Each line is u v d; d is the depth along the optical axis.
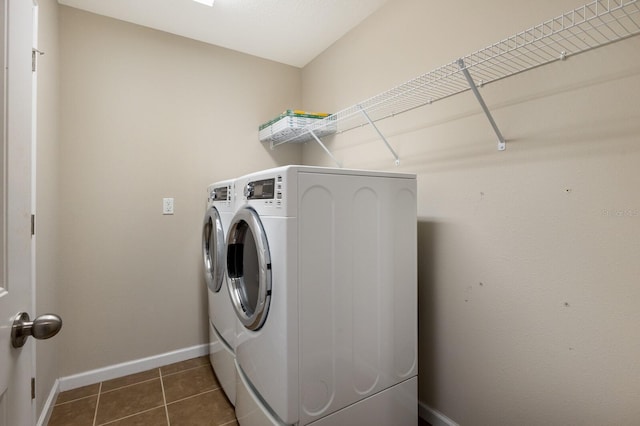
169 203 2.33
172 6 2.04
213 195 2.07
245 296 1.56
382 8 2.01
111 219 2.14
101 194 2.11
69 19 2.01
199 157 2.46
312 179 1.19
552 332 1.21
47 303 1.71
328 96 2.55
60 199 1.97
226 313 1.79
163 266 2.31
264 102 2.76
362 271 1.34
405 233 1.49
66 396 1.92
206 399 1.89
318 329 1.21
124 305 2.18
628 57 1.02
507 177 1.34
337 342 1.26
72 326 2.02
